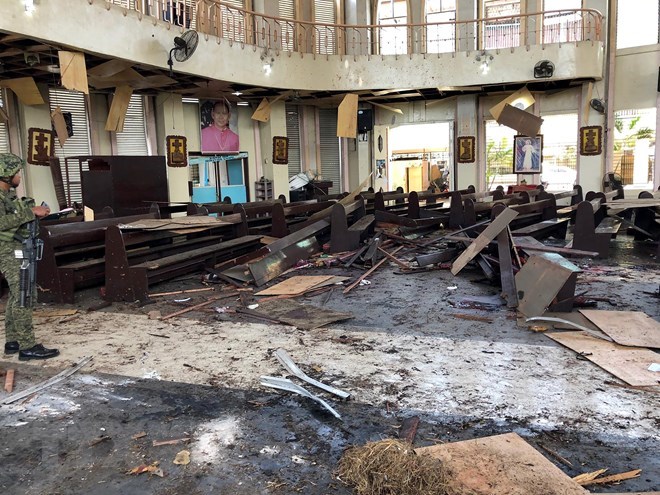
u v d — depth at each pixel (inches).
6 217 159.9
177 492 97.9
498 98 637.3
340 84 562.3
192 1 500.1
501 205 321.4
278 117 613.6
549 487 93.4
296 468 104.3
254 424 122.4
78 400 137.5
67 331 195.2
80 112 500.4
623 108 578.2
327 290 249.8
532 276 206.4
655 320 185.8
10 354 172.2
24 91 429.7
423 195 493.7
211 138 598.5
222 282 272.4
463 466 100.0
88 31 353.1
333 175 717.9
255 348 172.7
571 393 132.4
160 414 128.6
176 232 285.7
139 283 235.5
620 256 318.0
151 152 551.2
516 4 600.1
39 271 239.5
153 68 428.8
